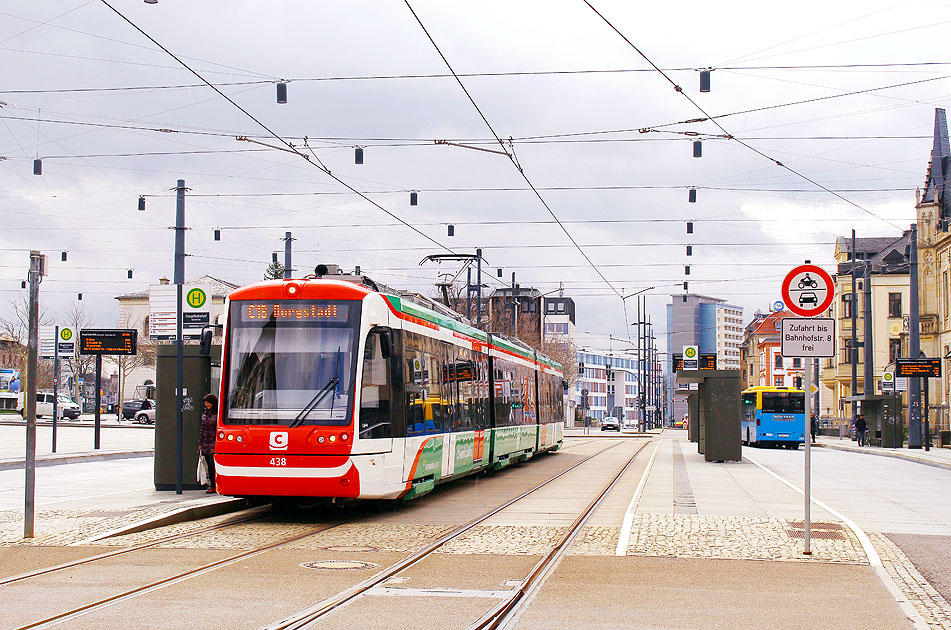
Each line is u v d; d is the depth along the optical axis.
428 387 19.25
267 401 15.96
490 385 25.84
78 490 20.47
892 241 86.25
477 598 9.54
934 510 18.39
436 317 20.47
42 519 15.06
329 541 13.52
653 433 93.94
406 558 11.98
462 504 19.09
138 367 99.00
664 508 17.56
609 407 170.50
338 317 16.28
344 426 15.72
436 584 10.27
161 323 23.16
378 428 16.33
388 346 16.77
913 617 8.84
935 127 69.69
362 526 15.36
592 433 92.50
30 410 13.31
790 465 33.78
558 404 40.44
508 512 17.50
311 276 18.36
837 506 18.80
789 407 52.53
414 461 17.91
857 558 11.98
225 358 16.34
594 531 14.40
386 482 16.47
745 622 8.62
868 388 51.84
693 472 28.55
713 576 10.81
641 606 9.25
